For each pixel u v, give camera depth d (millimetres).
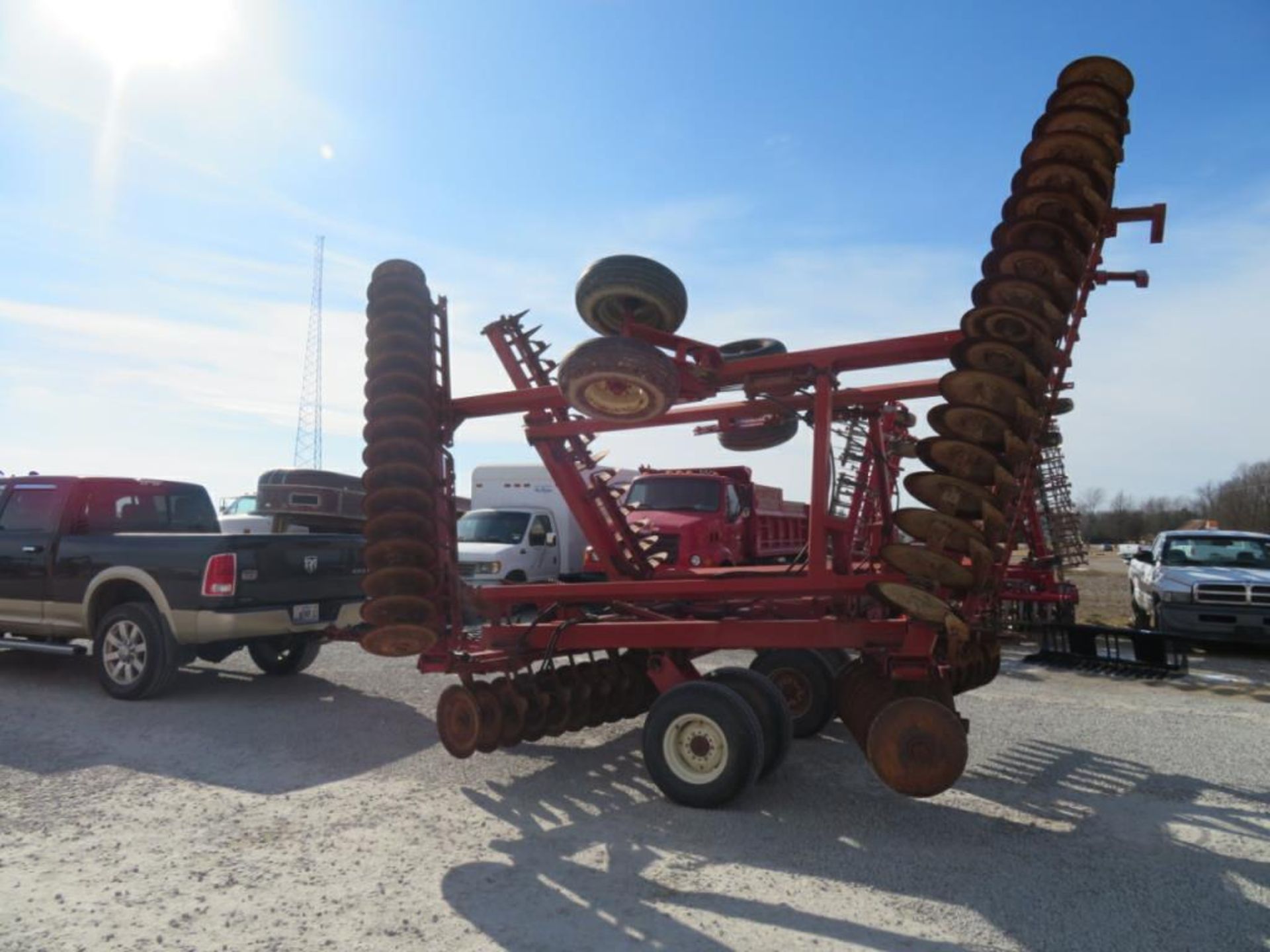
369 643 5633
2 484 9148
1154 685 9070
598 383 5031
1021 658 10820
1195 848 4410
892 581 4965
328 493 11805
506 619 6539
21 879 3898
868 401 6102
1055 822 4809
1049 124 4312
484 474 17969
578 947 3316
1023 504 4883
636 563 7344
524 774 5699
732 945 3342
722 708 4953
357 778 5555
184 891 3785
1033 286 4164
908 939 3391
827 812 4980
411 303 5492
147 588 7871
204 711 7496
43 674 9219
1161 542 14273
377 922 3508
